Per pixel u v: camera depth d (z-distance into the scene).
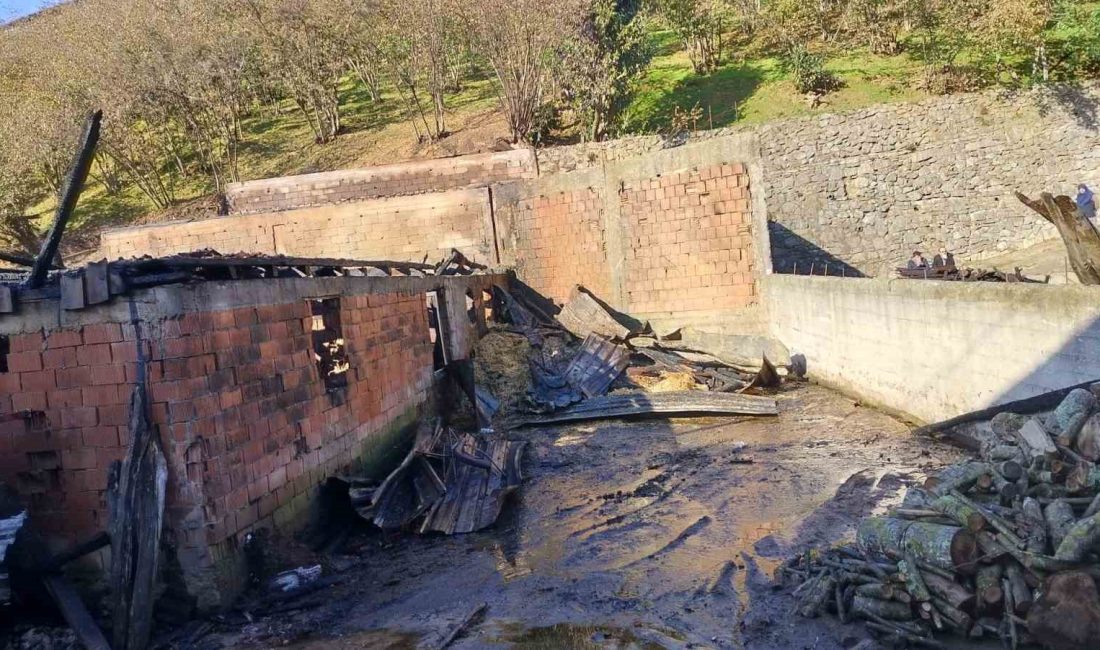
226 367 7.52
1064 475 6.09
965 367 10.32
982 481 6.23
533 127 27.86
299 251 22.95
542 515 9.69
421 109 32.75
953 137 24.39
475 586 7.62
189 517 6.97
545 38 26.02
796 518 8.57
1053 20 27.34
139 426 6.78
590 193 20.12
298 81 35.53
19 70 35.47
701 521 8.90
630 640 6.19
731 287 18.31
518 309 20.12
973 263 23.92
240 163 34.88
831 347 15.05
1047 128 23.86
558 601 7.09
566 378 16.62
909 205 24.61
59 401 7.06
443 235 22.17
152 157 34.09
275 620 7.08
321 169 32.06
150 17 33.28
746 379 16.69
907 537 5.99
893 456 10.35
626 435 13.50
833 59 31.61
